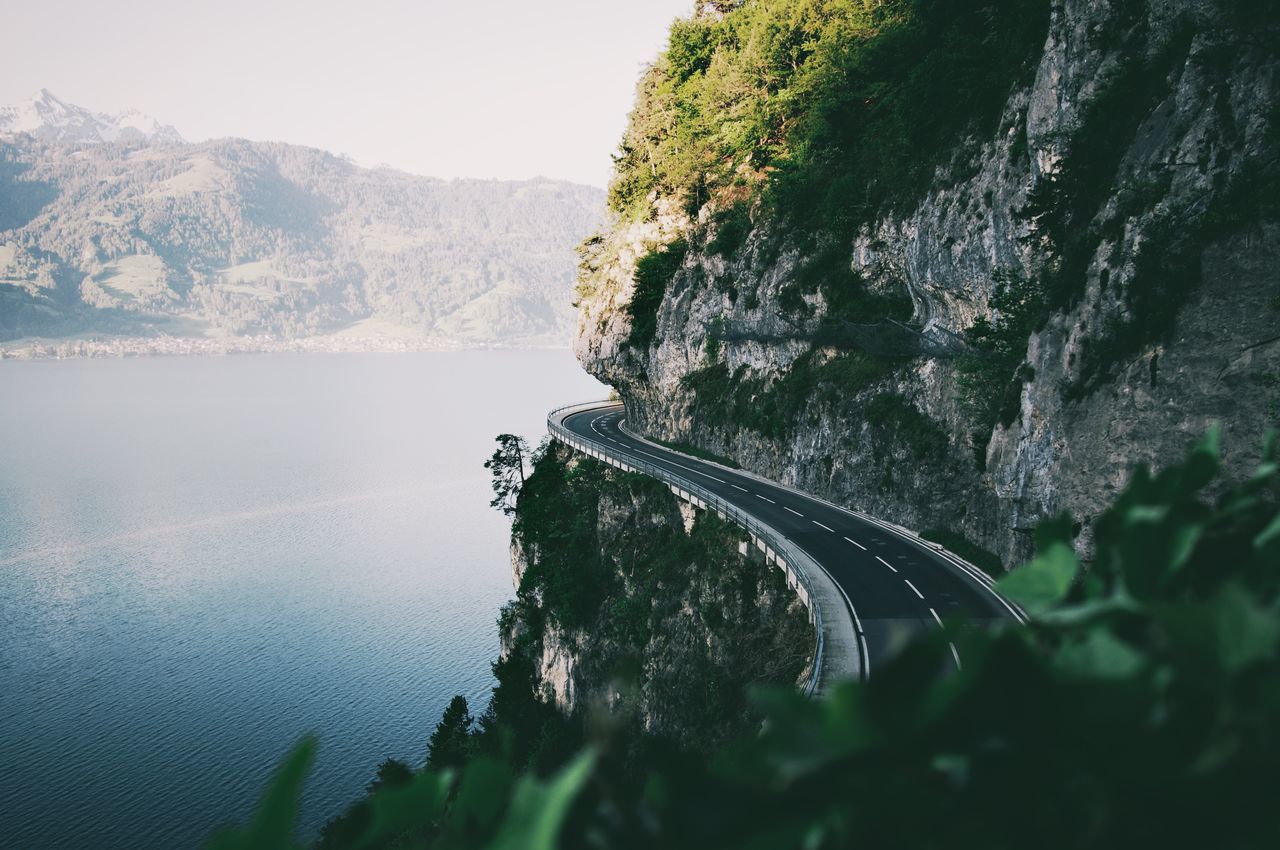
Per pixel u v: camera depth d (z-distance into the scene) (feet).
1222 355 96.43
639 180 328.90
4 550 613.93
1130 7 117.50
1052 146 127.85
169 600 506.07
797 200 227.61
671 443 289.74
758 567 174.91
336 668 405.39
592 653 231.50
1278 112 95.66
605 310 325.21
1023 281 136.46
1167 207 105.19
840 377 206.59
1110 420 108.17
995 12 166.91
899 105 179.63
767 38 246.88
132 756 334.44
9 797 307.17
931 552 159.74
